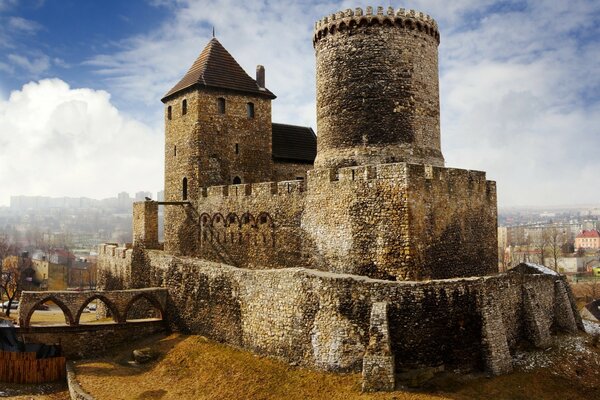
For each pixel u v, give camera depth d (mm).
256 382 24219
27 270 92688
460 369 23078
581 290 82062
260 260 33781
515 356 25703
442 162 31453
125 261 41656
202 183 39719
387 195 26234
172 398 24562
